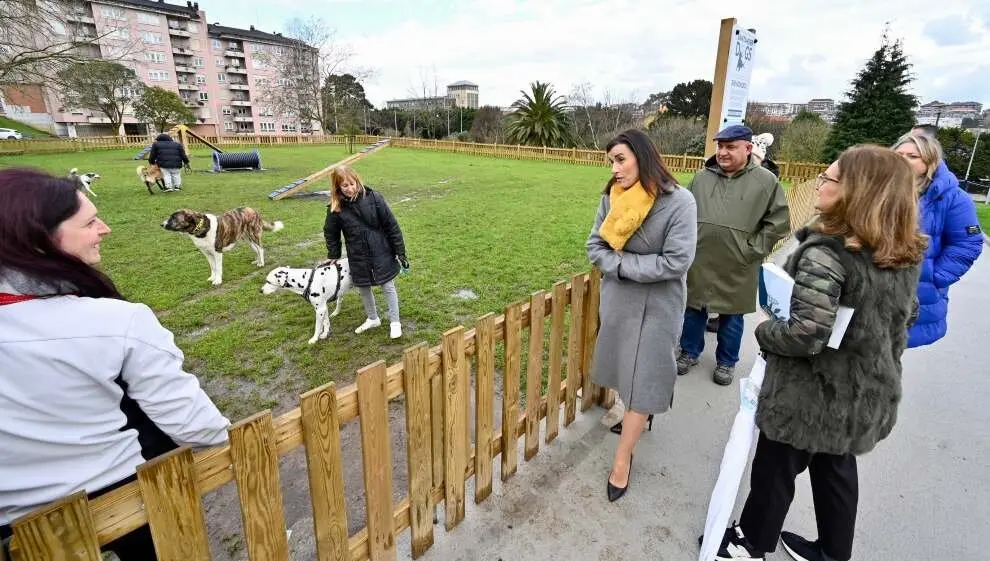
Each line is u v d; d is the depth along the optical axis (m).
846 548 1.76
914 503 2.26
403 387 1.69
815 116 28.11
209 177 15.59
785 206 3.03
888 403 1.52
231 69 65.94
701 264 3.21
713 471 2.46
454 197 12.13
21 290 0.97
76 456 1.07
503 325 2.09
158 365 1.12
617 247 2.06
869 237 1.36
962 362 3.70
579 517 2.16
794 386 1.57
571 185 14.96
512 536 2.05
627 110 37.44
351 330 4.28
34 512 0.91
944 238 2.37
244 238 5.81
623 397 2.22
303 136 36.66
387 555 1.83
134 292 5.14
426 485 1.89
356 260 3.80
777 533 1.79
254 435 1.26
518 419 2.32
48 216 0.99
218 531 2.18
